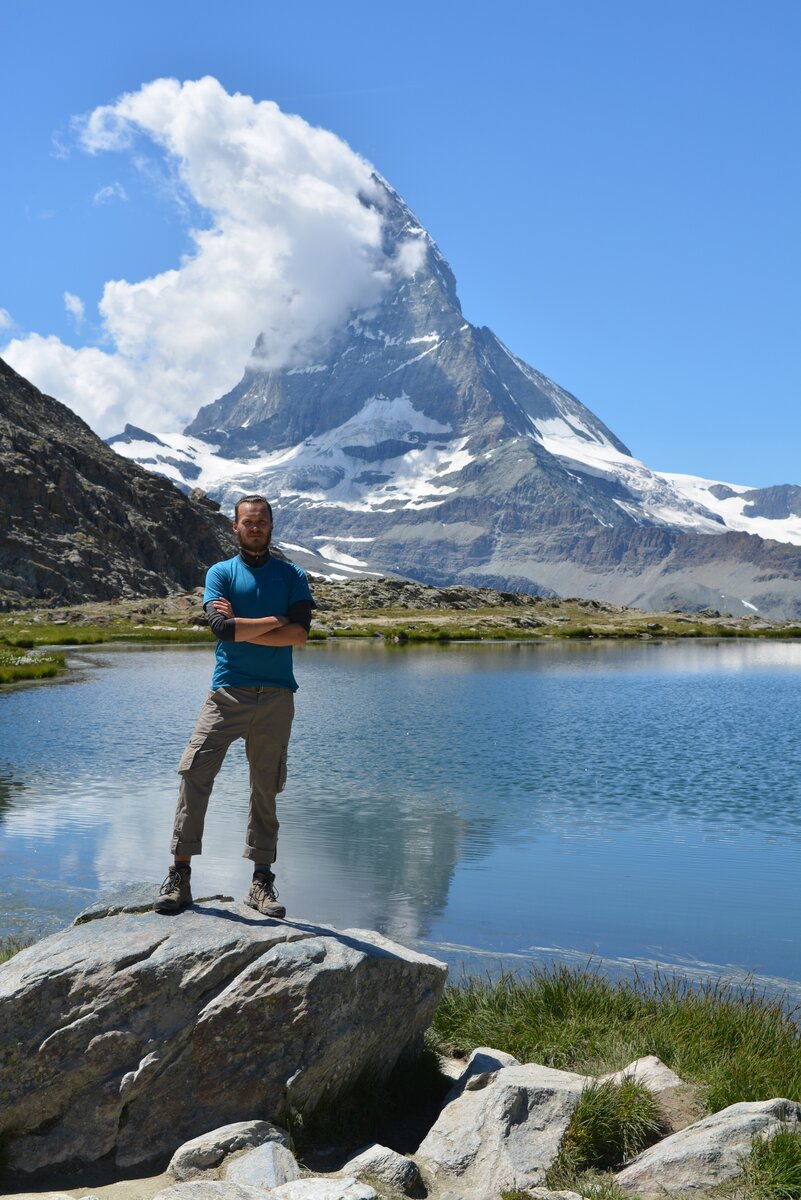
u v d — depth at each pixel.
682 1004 9.54
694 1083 7.70
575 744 32.31
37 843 17.78
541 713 41.12
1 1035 6.72
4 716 37.69
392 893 15.02
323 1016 7.11
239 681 8.27
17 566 145.00
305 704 44.41
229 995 7.04
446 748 31.27
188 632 104.12
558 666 70.00
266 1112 6.91
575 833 19.39
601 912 14.16
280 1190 5.80
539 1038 8.77
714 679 59.94
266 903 8.43
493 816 21.03
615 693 50.50
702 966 12.10
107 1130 6.67
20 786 23.59
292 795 23.41
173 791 22.98
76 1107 6.72
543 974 10.73
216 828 19.52
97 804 21.42
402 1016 7.78
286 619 8.27
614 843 18.61
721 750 31.16
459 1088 7.66
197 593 159.00
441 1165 6.68
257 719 8.30
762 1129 6.53
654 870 16.62
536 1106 7.00
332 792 23.83
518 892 15.14
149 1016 6.94
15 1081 6.67
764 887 15.59
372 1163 6.43
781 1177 6.06
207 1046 6.94
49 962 7.02
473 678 59.09
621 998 9.68
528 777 26.08
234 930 7.54
